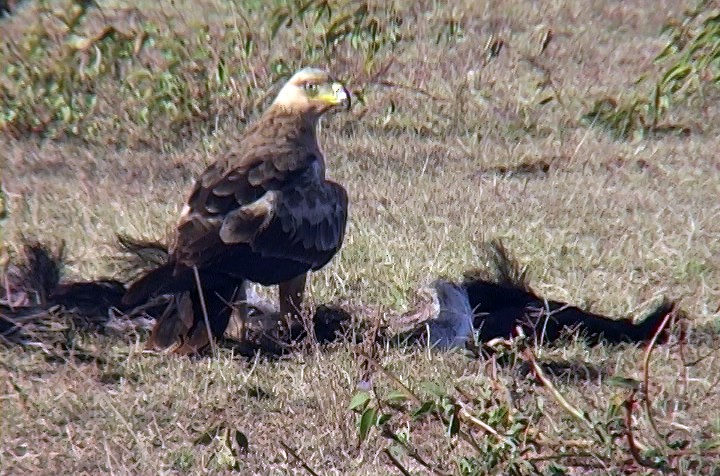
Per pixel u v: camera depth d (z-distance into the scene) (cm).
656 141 1753
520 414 879
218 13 2264
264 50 1977
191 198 1091
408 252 1297
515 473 830
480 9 2311
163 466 878
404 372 1023
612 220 1443
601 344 1099
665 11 2305
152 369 1031
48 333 1082
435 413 902
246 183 1093
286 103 1184
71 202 1437
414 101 1858
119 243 1265
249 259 1068
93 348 1068
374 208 1451
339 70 1919
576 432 892
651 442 899
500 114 1828
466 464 842
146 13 2255
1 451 902
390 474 879
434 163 1650
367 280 1230
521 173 1633
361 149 1681
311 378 1021
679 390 1005
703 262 1304
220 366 1034
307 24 2073
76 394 982
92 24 2172
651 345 902
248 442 920
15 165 1592
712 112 1823
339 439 934
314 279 1223
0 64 1844
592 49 2103
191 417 962
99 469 885
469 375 1028
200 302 1052
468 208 1462
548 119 1808
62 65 1811
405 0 2319
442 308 1139
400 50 2061
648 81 1923
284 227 1092
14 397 967
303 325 1105
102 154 1656
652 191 1548
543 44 1992
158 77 1795
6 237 1283
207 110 1772
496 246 1241
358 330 1123
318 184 1145
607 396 990
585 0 2372
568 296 1218
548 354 1083
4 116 1719
